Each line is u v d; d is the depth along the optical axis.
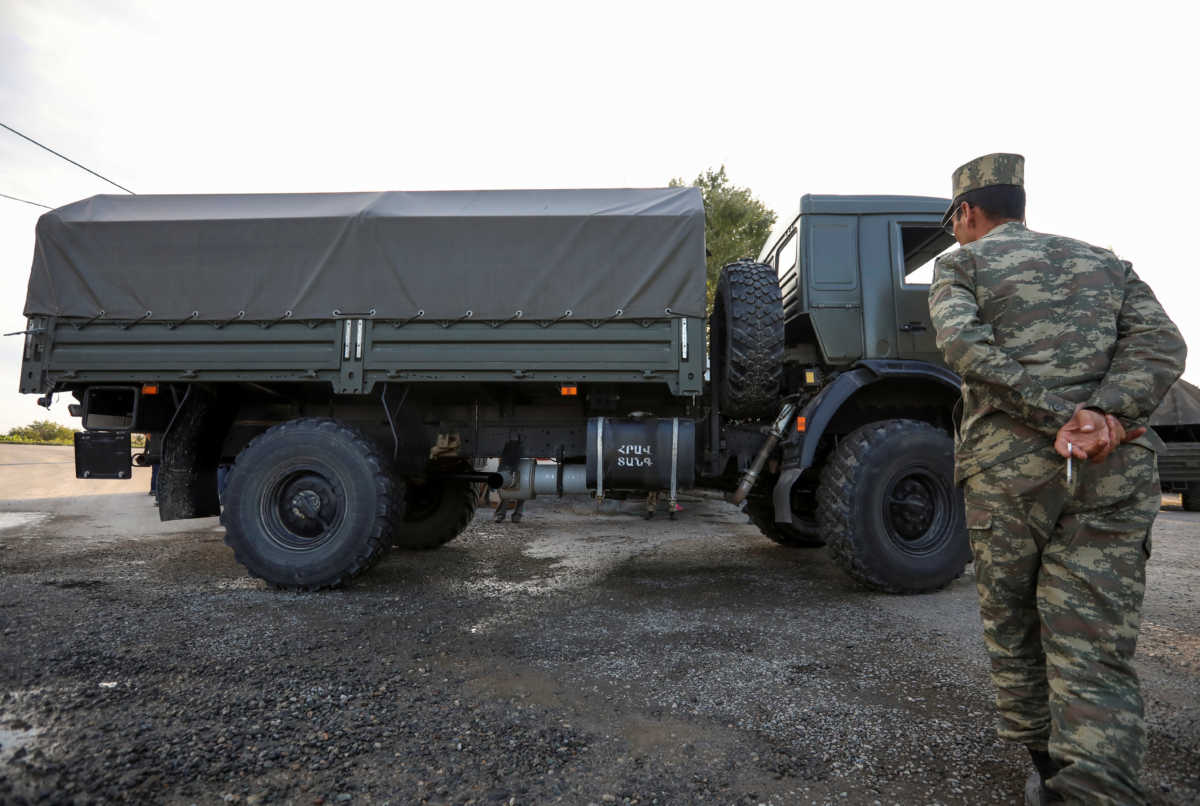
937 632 2.87
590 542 5.65
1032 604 1.47
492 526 6.80
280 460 3.67
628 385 4.12
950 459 3.63
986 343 1.43
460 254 3.80
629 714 1.99
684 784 1.58
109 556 4.84
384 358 3.77
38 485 12.79
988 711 2.02
